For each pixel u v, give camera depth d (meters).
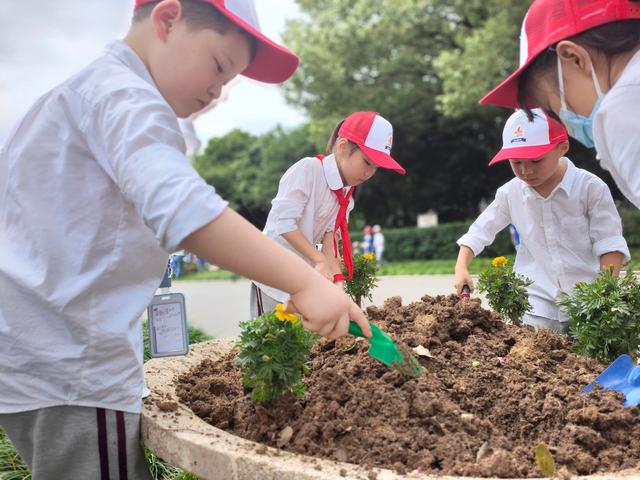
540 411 1.79
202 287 17.33
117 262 1.64
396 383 1.84
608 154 1.53
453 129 23.73
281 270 1.38
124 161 1.39
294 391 1.81
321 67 20.70
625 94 1.45
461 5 19.92
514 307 2.98
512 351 2.20
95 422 1.69
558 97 1.61
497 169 25.34
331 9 21.25
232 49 1.60
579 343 2.44
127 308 1.69
